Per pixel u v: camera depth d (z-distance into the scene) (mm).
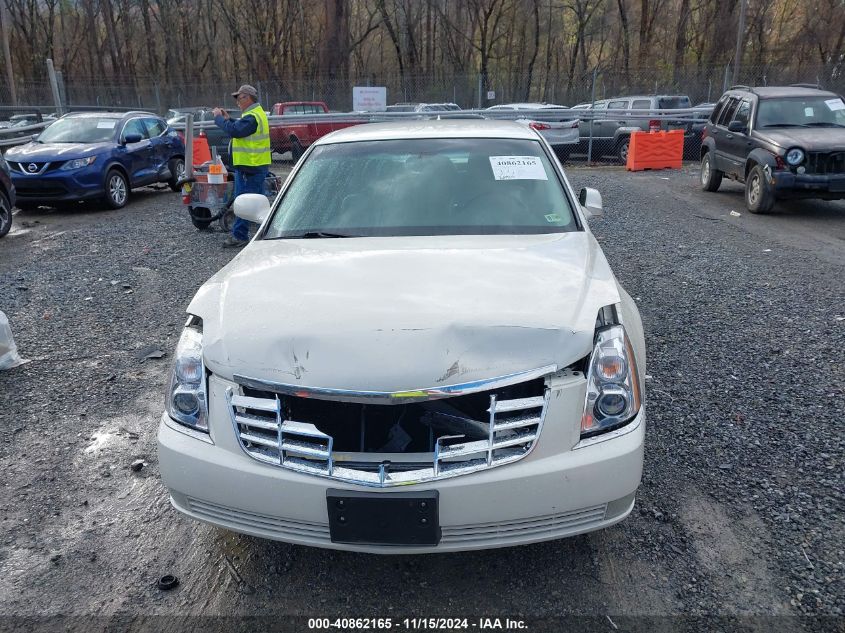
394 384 2291
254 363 2422
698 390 4301
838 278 6906
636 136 16578
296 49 43875
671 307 6004
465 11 44125
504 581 2721
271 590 2711
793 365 4668
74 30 50594
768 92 11430
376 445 2457
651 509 3121
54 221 11422
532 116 18344
